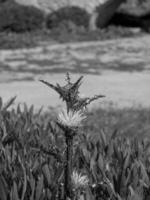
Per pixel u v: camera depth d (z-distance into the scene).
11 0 43.81
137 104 17.67
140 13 45.66
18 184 3.62
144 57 30.83
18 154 4.34
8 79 23.14
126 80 23.16
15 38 36.84
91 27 44.53
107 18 45.75
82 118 3.25
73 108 3.25
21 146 4.75
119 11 46.22
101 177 3.87
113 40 39.88
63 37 39.41
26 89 20.53
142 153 4.54
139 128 13.16
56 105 17.08
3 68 26.28
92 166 4.04
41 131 5.37
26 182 3.53
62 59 29.78
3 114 5.91
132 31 43.84
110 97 19.02
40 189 3.43
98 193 3.74
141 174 3.86
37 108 16.53
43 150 3.51
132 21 45.91
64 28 41.94
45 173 3.70
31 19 41.38
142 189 3.55
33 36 39.31
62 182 3.77
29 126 5.55
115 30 43.00
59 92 3.25
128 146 4.85
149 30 44.31
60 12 43.25
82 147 4.62
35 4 44.00
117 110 15.76
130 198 3.29
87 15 44.41
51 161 4.14
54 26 42.72
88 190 3.39
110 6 45.44
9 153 4.32
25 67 26.72
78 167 4.23
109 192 3.54
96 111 15.40
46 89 20.44
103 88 21.02
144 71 25.91
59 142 4.97
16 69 26.03
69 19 43.38
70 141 3.29
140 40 39.62
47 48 34.91
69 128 3.22
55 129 5.34
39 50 33.94
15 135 4.98
